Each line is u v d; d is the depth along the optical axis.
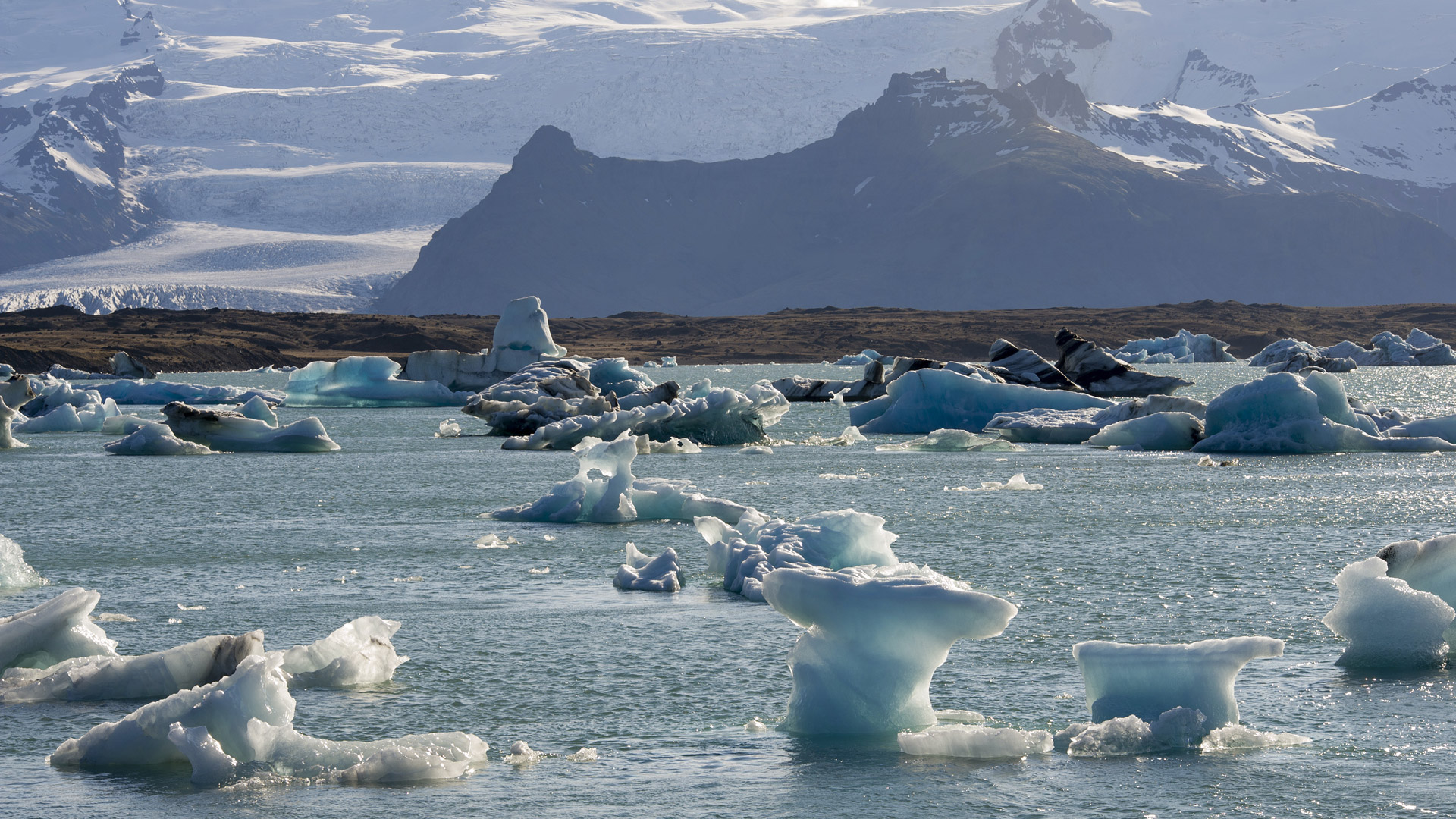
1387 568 19.58
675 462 59.97
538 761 15.23
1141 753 15.14
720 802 13.74
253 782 14.47
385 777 14.58
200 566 30.38
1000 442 67.44
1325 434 61.72
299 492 47.56
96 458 64.12
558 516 37.53
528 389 90.38
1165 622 22.72
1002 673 19.12
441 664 20.03
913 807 13.48
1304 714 16.64
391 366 120.31
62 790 14.27
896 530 35.50
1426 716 16.44
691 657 20.33
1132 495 43.81
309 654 18.95
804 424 90.19
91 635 19.67
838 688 16.20
